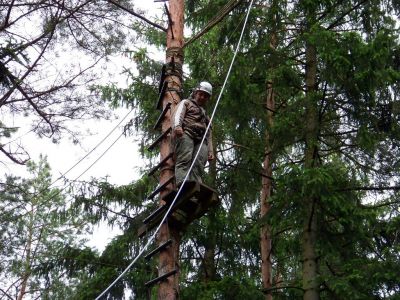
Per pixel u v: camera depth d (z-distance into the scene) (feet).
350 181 40.42
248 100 40.60
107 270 46.29
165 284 26.71
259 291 40.88
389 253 37.58
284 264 56.13
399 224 40.19
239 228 51.44
